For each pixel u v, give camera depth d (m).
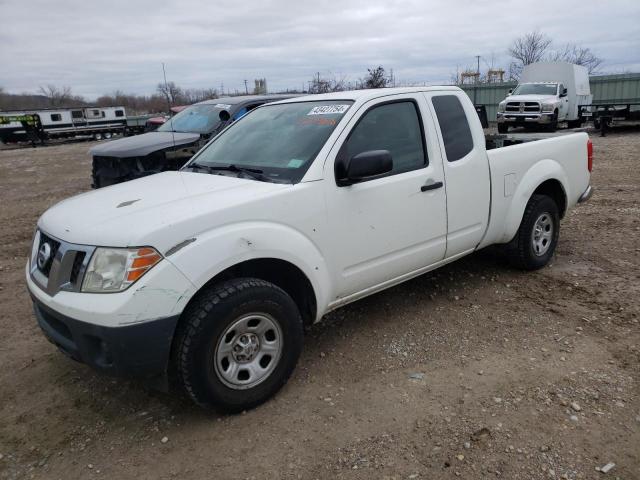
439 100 4.36
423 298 4.80
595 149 15.46
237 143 4.24
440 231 4.25
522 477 2.60
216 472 2.76
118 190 3.71
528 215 5.07
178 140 8.23
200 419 3.20
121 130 46.28
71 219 3.18
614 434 2.87
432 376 3.53
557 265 5.51
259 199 3.19
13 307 5.07
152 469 2.81
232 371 3.12
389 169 3.46
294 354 3.38
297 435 3.01
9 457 2.96
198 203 3.12
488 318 4.36
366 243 3.74
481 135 4.59
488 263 5.61
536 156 5.09
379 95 3.97
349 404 3.27
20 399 3.52
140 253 2.77
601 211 7.78
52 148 32.41
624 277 5.05
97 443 3.04
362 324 4.35
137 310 2.74
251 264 3.25
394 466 2.72
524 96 22.36
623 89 26.27
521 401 3.19
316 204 3.43
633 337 3.90
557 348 3.81
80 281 2.86
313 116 3.98
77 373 3.81
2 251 7.15
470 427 2.98
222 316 2.97
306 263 3.37
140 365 2.82
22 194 12.34
